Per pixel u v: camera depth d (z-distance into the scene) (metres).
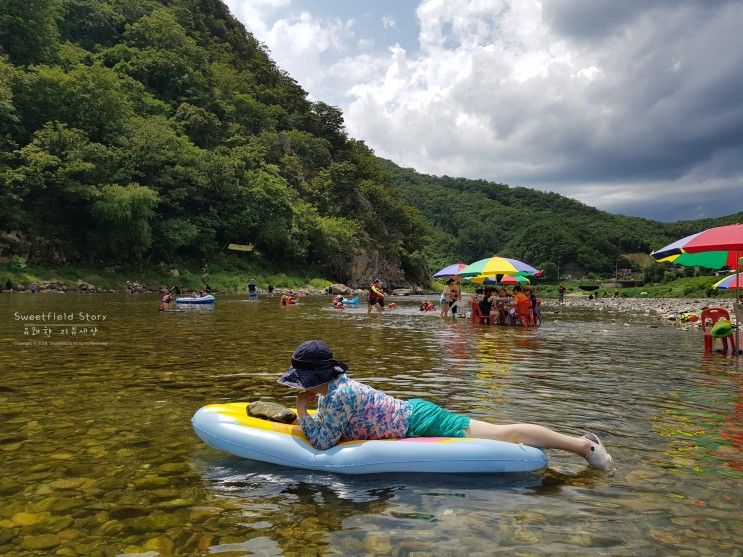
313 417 3.91
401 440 3.82
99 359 8.39
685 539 2.73
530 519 2.97
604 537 2.75
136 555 2.52
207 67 72.75
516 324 17.19
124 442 4.29
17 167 37.91
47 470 3.65
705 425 5.03
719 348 11.24
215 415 4.27
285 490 3.37
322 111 93.81
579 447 3.88
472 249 160.75
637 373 7.99
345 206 77.12
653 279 92.56
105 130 45.31
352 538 2.72
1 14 45.69
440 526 2.87
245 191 53.94
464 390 6.59
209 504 3.13
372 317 19.17
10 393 5.97
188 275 43.91
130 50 64.00
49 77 41.69
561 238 136.12
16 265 34.59
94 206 38.72
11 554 2.51
